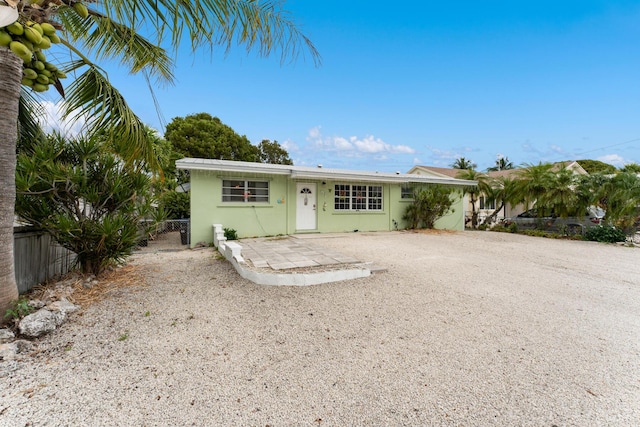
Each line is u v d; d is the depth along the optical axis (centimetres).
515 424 171
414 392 200
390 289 425
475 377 218
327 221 1084
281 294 396
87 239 406
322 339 278
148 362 235
